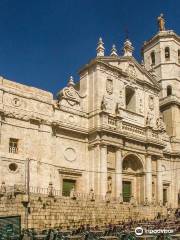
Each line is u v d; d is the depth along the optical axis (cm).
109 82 5078
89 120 4853
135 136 5069
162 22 6862
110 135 4722
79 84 5241
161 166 5441
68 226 3497
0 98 4025
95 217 3794
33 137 4212
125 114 5175
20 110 4159
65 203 3531
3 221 2658
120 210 4122
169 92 6506
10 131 4034
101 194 4453
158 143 5328
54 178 4334
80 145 4716
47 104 4444
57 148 4472
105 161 4591
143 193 5109
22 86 4278
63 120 4616
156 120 5653
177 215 4712
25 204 3191
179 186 5862
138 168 5250
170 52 6631
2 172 3856
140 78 5616
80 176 4616
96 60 4947
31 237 2675
